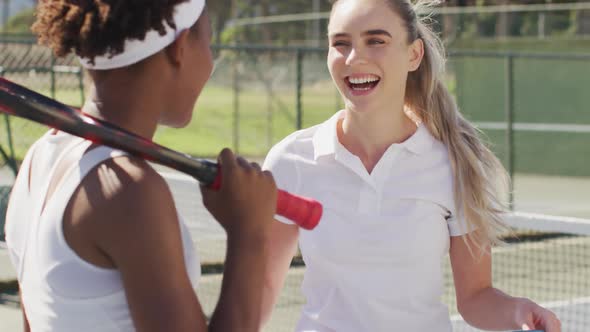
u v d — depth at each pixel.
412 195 2.62
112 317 1.48
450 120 2.73
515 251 8.90
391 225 2.60
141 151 1.48
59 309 1.50
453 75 16.58
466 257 2.71
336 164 2.68
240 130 18.86
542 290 7.39
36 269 1.55
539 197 13.27
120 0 1.48
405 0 2.69
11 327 5.73
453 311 6.39
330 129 2.73
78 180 1.49
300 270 7.90
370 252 2.58
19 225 1.67
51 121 1.44
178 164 1.51
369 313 2.61
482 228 2.67
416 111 2.78
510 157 11.26
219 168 1.55
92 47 1.52
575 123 15.66
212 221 7.74
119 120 1.56
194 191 7.81
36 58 10.29
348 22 2.64
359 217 2.61
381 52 2.63
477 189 2.66
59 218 1.48
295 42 21.70
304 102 20.36
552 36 16.92
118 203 1.43
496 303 2.65
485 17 17.00
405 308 2.62
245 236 1.55
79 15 1.51
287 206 1.68
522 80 15.98
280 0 27.00
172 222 1.46
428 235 2.61
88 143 1.55
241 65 18.59
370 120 2.68
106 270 1.47
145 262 1.42
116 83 1.56
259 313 1.55
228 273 1.54
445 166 2.68
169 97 1.62
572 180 15.30
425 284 2.63
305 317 2.70
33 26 1.58
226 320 1.50
